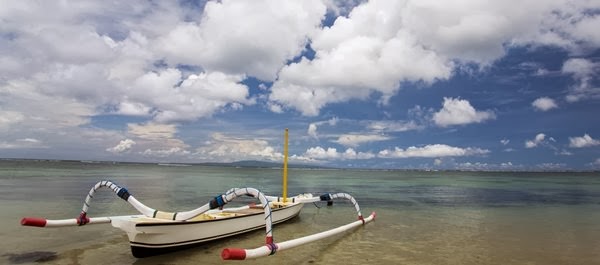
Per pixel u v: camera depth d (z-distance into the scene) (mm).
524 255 10680
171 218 10477
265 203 9312
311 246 11430
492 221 17125
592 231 14656
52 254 9805
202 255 9750
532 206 24312
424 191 38531
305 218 17422
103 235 12039
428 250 11102
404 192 36344
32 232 12406
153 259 9312
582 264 9812
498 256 10516
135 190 30688
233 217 11539
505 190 42344
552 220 17688
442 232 14070
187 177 60344
